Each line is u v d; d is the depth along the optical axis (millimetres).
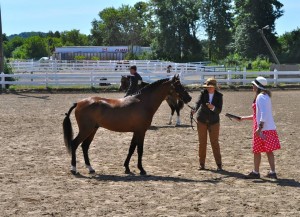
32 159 10898
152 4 83375
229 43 88000
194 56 82438
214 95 9812
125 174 9531
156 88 9734
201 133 9859
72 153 9508
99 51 80812
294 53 73562
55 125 16375
